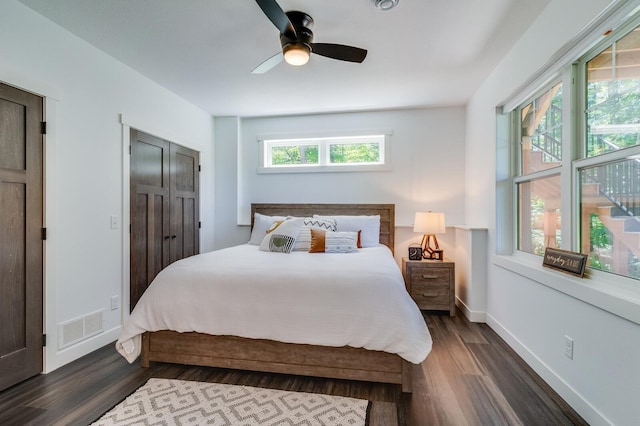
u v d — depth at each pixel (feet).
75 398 5.99
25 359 6.61
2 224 6.21
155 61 9.01
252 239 12.33
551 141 7.27
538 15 6.82
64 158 7.43
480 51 8.38
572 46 5.97
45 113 7.00
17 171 6.47
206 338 6.98
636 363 4.36
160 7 6.58
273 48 8.29
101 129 8.45
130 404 5.77
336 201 13.74
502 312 8.89
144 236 10.01
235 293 6.81
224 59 8.89
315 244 10.11
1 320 6.21
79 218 7.81
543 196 7.65
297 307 6.50
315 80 10.25
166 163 11.10
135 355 7.11
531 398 5.97
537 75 7.20
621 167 5.10
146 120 10.05
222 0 6.34
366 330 6.16
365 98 11.89
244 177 14.44
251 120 14.46
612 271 5.29
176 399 5.93
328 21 6.99
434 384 6.47
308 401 5.87
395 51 8.36
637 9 4.64
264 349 6.73
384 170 13.33
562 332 6.03
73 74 7.65
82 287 7.88
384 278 6.69
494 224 9.46
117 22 7.14
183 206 12.07
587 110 5.96
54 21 7.09
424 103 12.47
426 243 12.05
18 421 5.32
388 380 6.25
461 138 12.82
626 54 5.02
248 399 5.93
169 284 7.17
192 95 11.60
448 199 12.89
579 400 5.49
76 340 7.68
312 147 14.21
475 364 7.32
